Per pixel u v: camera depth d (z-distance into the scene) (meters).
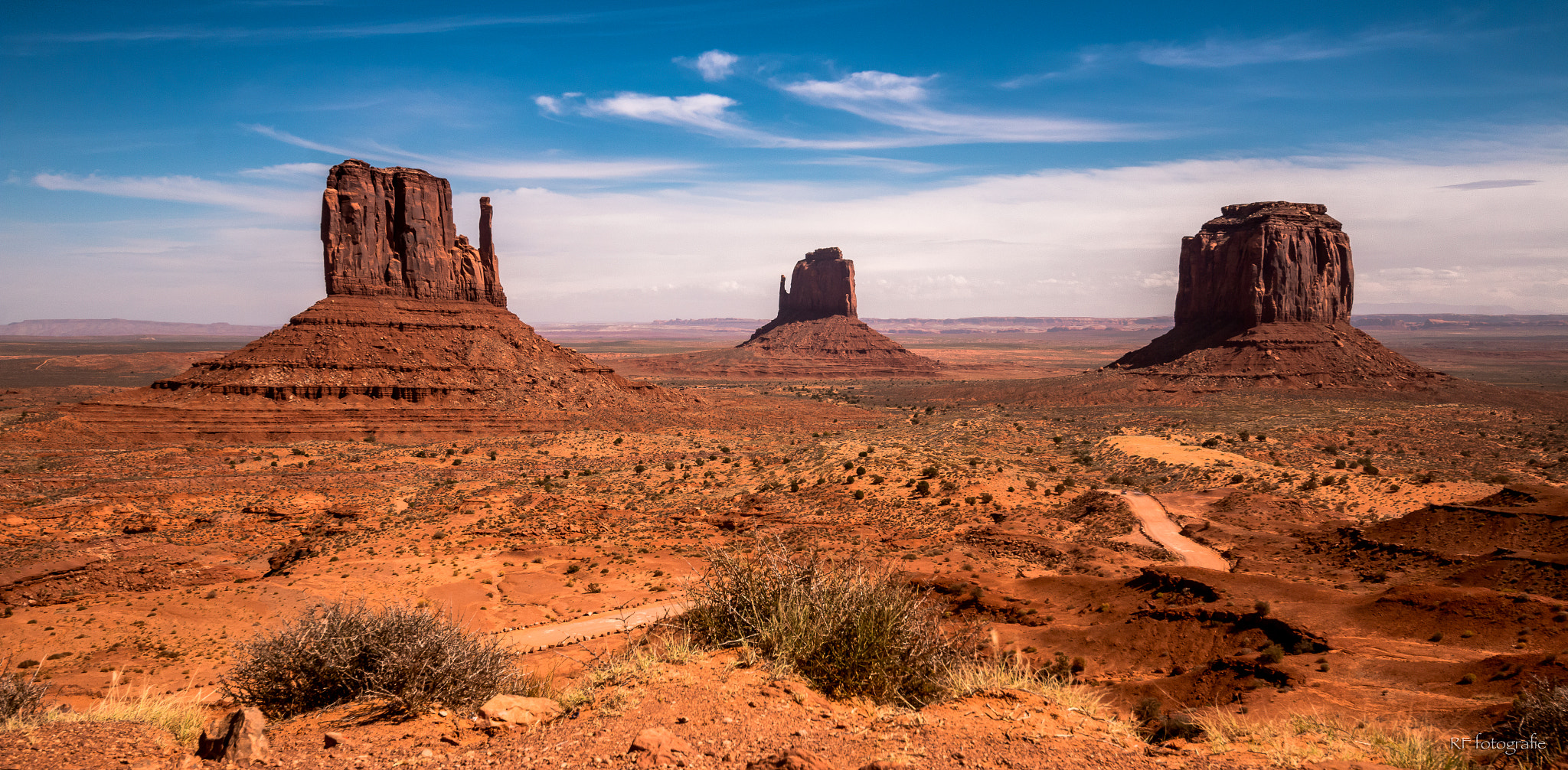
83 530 60.66
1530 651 27.98
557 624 37.78
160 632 36.34
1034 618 37.22
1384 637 31.53
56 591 45.44
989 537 58.78
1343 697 22.59
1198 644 32.19
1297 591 36.94
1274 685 25.30
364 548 56.28
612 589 45.75
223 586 45.78
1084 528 64.12
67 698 26.84
